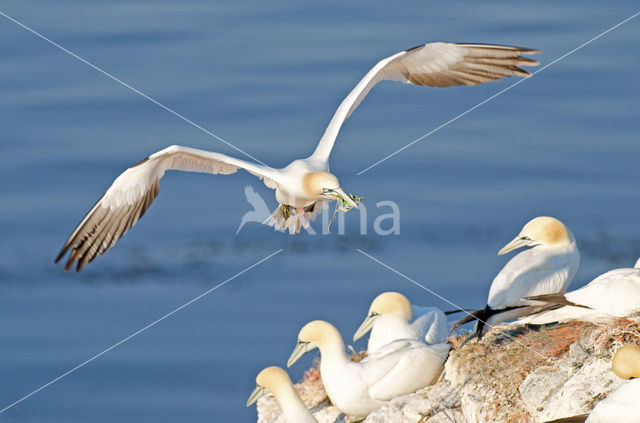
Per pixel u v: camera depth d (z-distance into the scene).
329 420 13.69
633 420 10.48
